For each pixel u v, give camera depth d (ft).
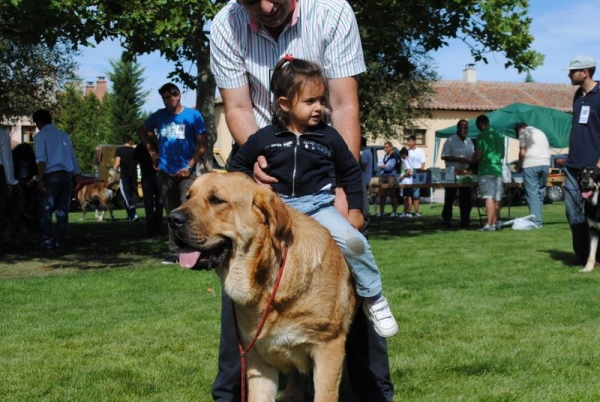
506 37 44.68
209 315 20.58
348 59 12.27
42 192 38.88
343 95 12.35
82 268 31.94
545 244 38.06
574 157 29.53
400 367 14.80
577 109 29.45
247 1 11.57
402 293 23.34
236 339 12.40
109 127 192.44
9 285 26.27
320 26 12.14
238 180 10.38
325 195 11.71
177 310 21.47
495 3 43.83
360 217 11.99
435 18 45.01
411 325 18.74
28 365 15.35
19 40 38.55
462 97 140.87
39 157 38.68
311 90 11.25
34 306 22.34
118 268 31.63
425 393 13.20
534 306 21.18
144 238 45.57
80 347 16.99
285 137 11.58
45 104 88.84
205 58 43.32
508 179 59.06
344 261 11.36
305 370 11.16
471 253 34.55
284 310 10.41
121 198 81.66
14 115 87.66
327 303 10.61
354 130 12.30
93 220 66.69
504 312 20.38
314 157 11.51
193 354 16.25
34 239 45.24
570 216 30.17
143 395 13.34
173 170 31.17
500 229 48.60
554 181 85.61
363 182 12.17
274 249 10.28
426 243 39.52
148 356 16.08
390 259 32.53
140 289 25.43
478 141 47.62
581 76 29.25
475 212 70.79
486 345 16.56
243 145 11.90
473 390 13.29
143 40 39.45
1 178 35.55
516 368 14.65
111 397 13.16
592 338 17.12
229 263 10.46
